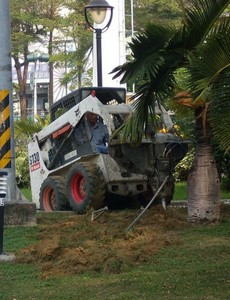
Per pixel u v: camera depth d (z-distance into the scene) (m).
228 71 11.03
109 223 14.09
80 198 16.67
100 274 10.47
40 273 10.71
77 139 17.30
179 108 15.77
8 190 14.37
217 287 9.21
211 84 11.05
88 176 16.12
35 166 18.97
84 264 10.83
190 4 12.37
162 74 12.87
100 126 16.81
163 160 16.16
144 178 16.41
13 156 14.41
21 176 27.67
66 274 10.54
